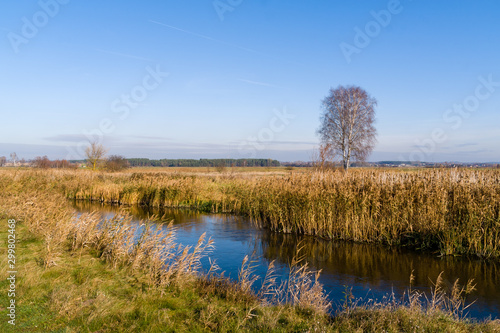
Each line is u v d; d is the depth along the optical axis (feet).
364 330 17.35
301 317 19.15
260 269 31.09
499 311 22.35
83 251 29.58
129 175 107.04
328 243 41.50
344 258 35.17
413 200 40.34
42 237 32.58
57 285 21.35
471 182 38.63
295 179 53.16
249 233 46.70
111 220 32.63
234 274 29.27
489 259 33.88
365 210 41.81
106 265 26.20
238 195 66.64
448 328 17.28
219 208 67.31
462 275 29.58
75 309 18.03
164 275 23.47
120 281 22.95
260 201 56.29
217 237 44.19
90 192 87.56
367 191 43.29
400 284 27.50
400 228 40.09
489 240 34.01
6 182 74.23
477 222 34.65
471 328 17.94
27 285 20.90
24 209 42.73
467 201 35.88
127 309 18.44
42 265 25.07
